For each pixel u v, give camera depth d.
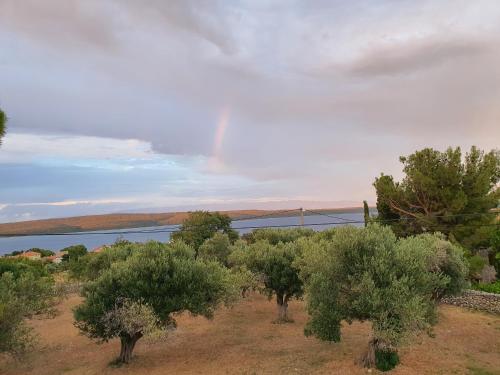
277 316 26.12
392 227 37.41
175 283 17.19
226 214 62.09
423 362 16.03
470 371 15.09
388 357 15.33
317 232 37.81
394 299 13.36
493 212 33.34
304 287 16.56
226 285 18.50
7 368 17.88
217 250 38.78
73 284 37.50
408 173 36.81
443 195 34.00
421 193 35.88
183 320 25.64
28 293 17.88
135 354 19.09
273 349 18.77
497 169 35.47
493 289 26.80
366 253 14.97
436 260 20.16
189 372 16.14
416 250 15.74
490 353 17.20
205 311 17.91
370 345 15.55
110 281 17.19
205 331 22.89
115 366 17.36
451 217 34.19
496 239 31.11
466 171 34.78
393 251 14.96
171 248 20.19
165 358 18.30
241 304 30.36
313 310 14.98
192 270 17.88
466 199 33.16
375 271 14.20
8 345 14.56
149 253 18.95
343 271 15.01
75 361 18.58
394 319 13.29
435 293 21.20
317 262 15.87
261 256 24.31
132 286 16.95
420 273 14.69
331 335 14.65
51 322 27.03
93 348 20.66
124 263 18.20
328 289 14.72
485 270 30.88
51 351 20.36
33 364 18.42
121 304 16.88
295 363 16.47
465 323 22.00
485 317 23.38
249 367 16.34
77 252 65.75
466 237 33.91
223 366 16.69
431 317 16.11
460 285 21.03
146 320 15.59
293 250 24.34
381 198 39.19
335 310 14.51
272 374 15.38
